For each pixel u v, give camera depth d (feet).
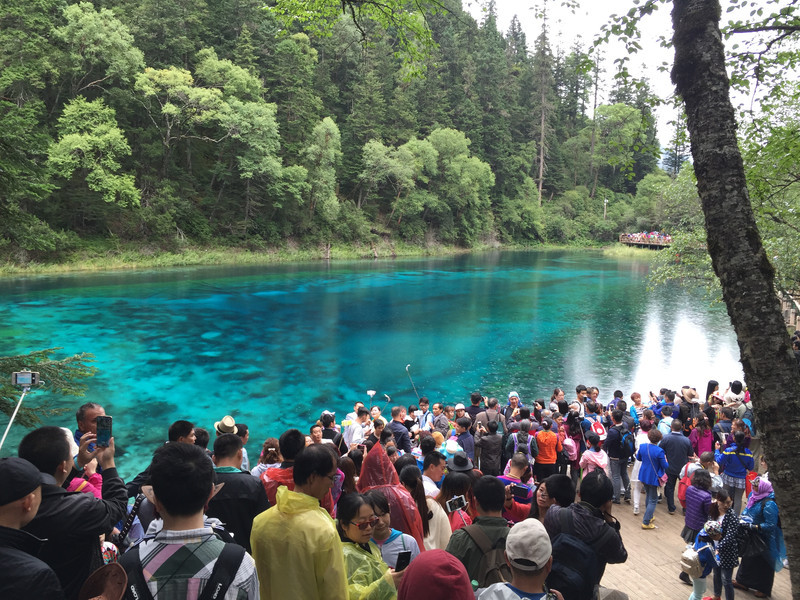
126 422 47.75
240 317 93.91
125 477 37.76
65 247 142.41
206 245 184.24
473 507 16.03
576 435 30.66
